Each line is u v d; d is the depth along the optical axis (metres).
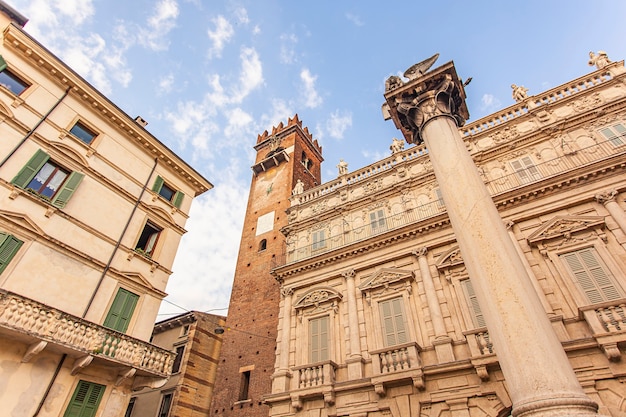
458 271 18.42
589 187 17.28
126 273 18.19
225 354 26.12
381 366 17.03
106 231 18.23
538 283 16.06
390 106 12.99
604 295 14.69
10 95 16.58
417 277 19.41
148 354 16.56
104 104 20.28
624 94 19.55
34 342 13.35
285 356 20.48
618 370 12.56
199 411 25.59
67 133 18.25
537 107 22.06
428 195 22.70
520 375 6.24
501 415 13.92
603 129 19.11
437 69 12.18
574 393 5.74
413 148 26.17
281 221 32.31
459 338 16.48
